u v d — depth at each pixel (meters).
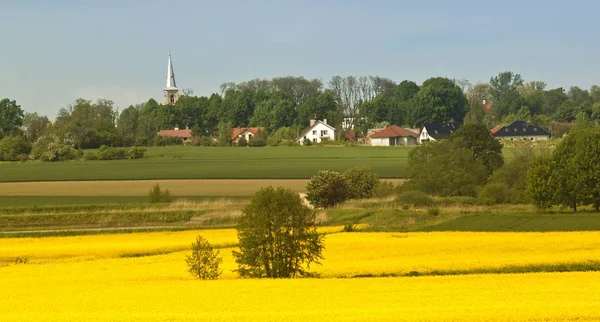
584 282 66.38
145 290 65.38
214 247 95.88
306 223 75.56
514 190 135.12
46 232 110.50
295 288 65.00
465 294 61.56
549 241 89.69
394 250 85.94
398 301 59.19
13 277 73.62
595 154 121.44
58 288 67.12
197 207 132.38
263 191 76.50
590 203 123.38
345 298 60.56
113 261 84.25
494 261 77.75
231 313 55.12
